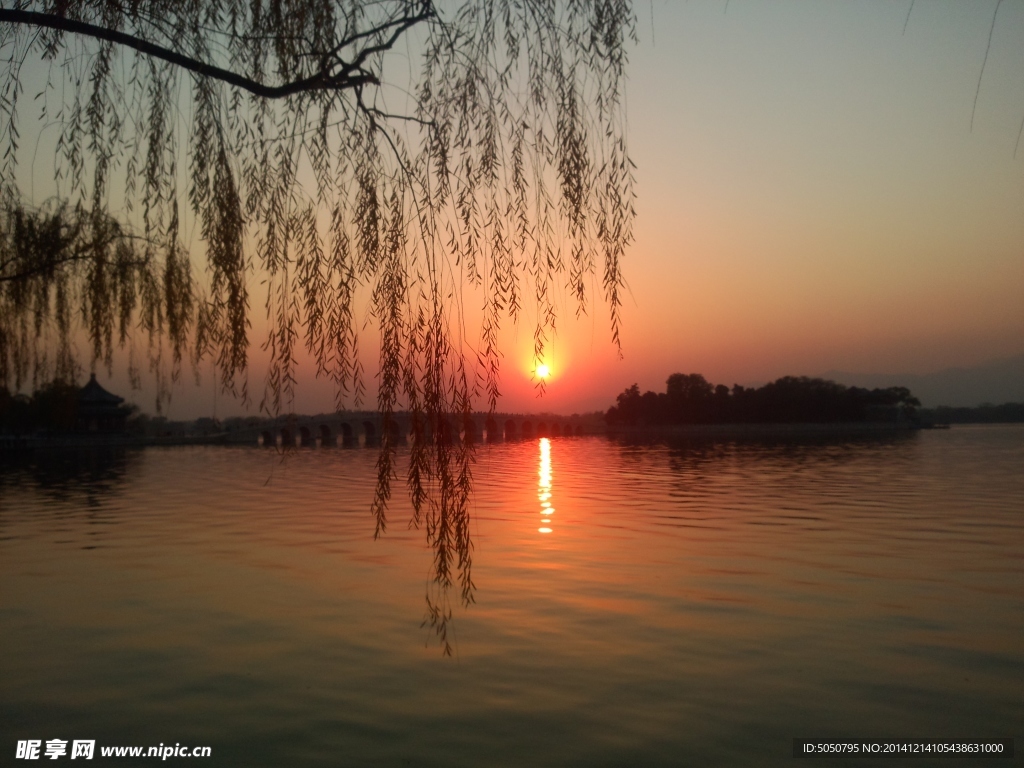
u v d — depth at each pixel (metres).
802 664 10.08
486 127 5.12
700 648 10.68
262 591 14.08
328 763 7.56
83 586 14.68
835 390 113.19
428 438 4.80
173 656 10.51
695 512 25.28
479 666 10.02
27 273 7.12
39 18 4.61
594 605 12.89
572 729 8.24
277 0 5.13
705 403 111.88
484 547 18.56
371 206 4.80
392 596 13.59
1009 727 8.25
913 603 13.06
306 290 4.81
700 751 7.75
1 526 22.86
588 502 28.27
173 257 6.11
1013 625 11.76
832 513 24.89
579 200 5.07
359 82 4.99
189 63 4.82
